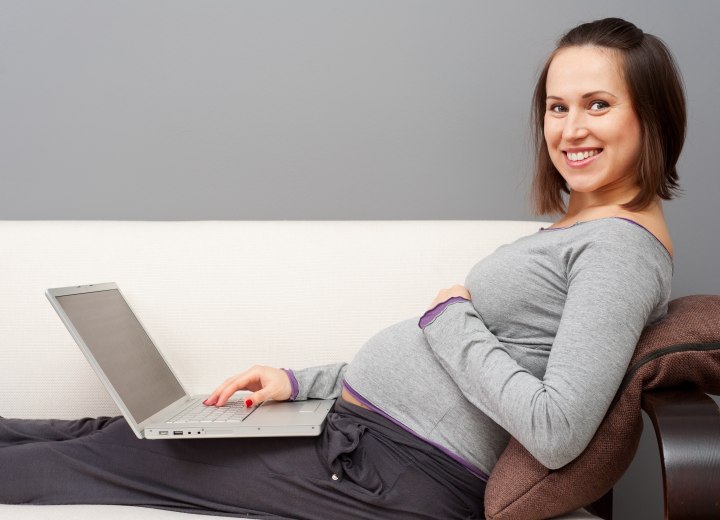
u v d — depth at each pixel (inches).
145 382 52.7
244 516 44.8
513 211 74.6
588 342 38.1
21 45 76.0
